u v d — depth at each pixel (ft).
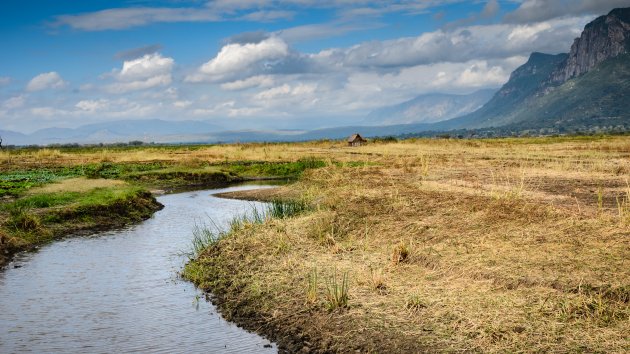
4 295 47.11
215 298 45.78
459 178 96.32
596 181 88.02
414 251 47.09
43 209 81.92
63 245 67.51
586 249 41.83
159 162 200.75
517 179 92.48
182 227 80.48
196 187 144.05
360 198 69.21
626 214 50.52
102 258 60.44
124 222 84.89
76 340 37.11
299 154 226.99
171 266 56.65
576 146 217.15
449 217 56.54
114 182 118.62
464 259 43.32
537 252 42.57
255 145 367.25
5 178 134.41
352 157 196.65
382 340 32.68
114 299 45.96
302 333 35.88
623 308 32.27
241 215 89.71
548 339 29.89
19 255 62.18
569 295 34.63
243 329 38.68
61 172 157.28
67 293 47.70
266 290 44.01
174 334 38.06
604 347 28.48
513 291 36.58
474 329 32.01
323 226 59.47
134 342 36.63
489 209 57.41
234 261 53.47
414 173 108.68
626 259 38.68
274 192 115.14
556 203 63.98
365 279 42.45
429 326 33.37
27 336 37.81
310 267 47.57
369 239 54.08
